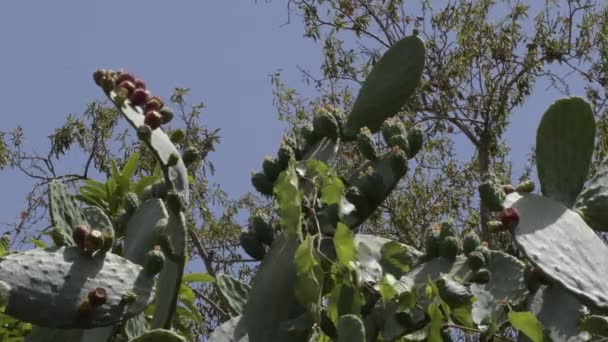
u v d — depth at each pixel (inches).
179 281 144.3
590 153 161.0
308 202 142.9
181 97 609.3
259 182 162.7
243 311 153.9
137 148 605.9
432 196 605.0
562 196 161.2
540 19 650.2
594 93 644.7
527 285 147.3
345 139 182.1
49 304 138.8
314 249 134.6
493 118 634.8
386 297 132.3
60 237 158.2
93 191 243.0
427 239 149.1
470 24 646.5
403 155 150.0
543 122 162.9
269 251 135.3
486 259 148.7
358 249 140.3
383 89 182.7
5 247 231.5
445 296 134.3
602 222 159.0
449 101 637.9
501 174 629.0
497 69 645.3
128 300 142.1
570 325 145.4
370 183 146.9
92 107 610.9
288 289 131.9
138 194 241.1
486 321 144.0
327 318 131.3
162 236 144.9
